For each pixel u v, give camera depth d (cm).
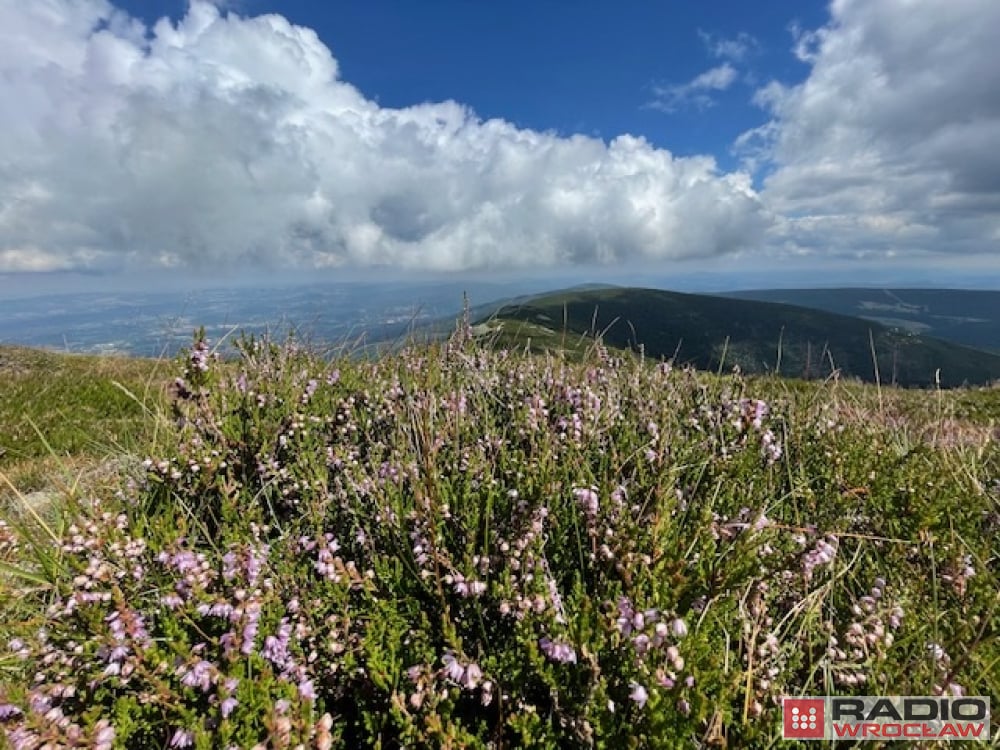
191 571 215
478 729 195
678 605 225
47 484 573
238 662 195
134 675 193
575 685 196
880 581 230
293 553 274
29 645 209
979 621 220
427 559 247
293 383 440
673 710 178
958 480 370
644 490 306
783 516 310
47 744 159
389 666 210
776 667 213
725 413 405
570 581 264
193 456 346
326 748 167
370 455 351
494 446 354
